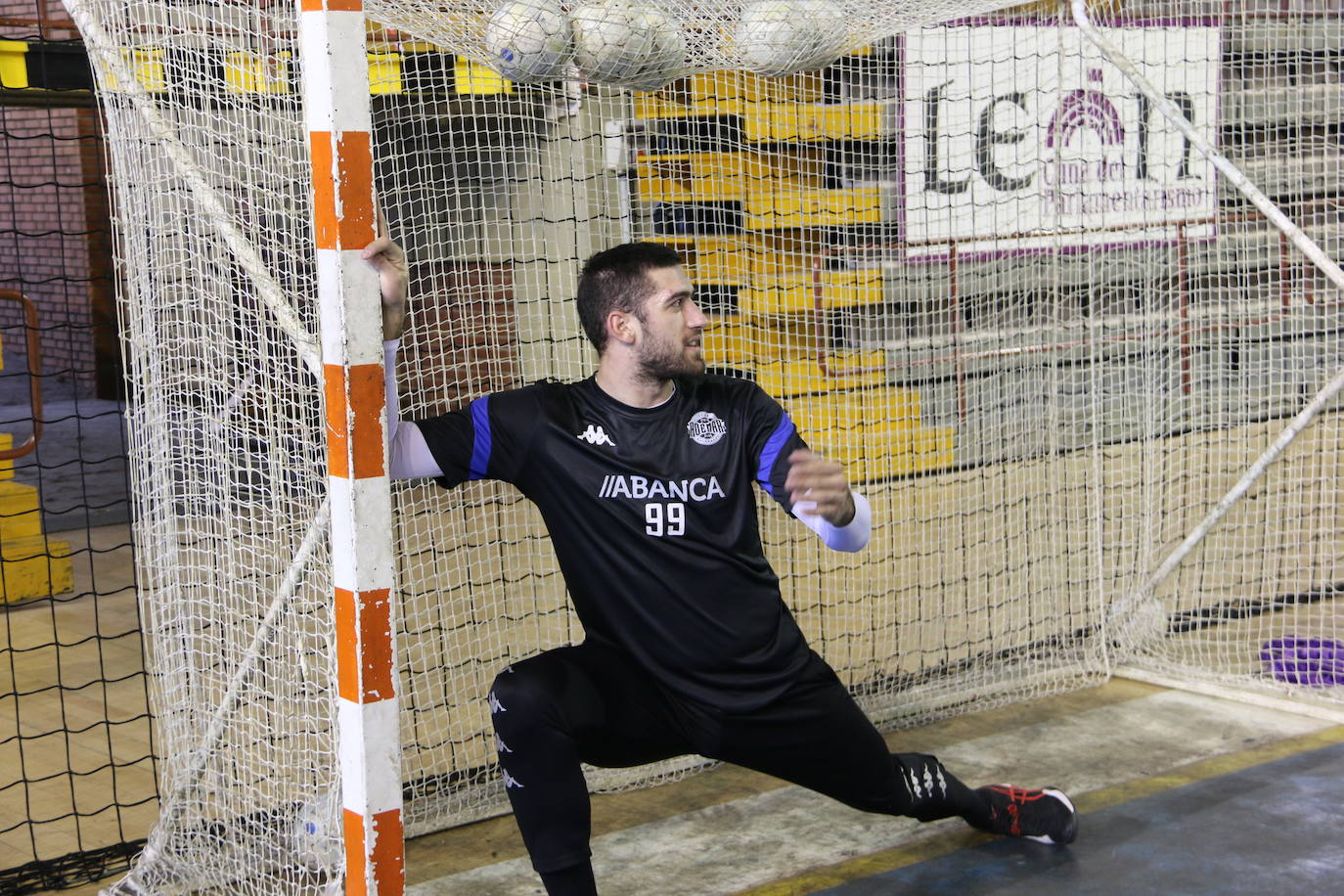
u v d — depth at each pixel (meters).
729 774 3.91
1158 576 5.03
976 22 5.56
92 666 5.04
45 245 12.73
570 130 5.09
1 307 13.37
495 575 5.27
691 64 3.38
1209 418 6.62
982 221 6.73
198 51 2.95
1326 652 4.55
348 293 2.21
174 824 3.21
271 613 3.03
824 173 6.31
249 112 2.96
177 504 3.18
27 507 6.24
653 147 5.57
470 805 3.68
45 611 5.89
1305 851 3.21
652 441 2.65
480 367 5.18
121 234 3.20
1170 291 5.78
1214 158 4.36
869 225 6.54
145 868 3.20
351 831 2.34
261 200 2.97
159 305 3.11
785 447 2.67
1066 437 6.01
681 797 3.74
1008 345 6.28
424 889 3.20
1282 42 6.57
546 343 5.25
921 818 3.06
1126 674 4.67
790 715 2.66
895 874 3.17
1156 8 6.45
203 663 3.20
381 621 2.29
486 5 3.12
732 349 6.21
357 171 2.20
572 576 2.71
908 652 4.80
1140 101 6.36
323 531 2.91
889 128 6.38
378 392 2.25
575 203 5.07
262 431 3.05
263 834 3.10
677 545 2.62
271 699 3.12
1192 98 6.52
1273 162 6.59
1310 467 6.68
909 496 6.33
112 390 12.41
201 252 3.04
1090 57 5.39
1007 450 6.22
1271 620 5.23
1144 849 3.25
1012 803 3.25
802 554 5.82
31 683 4.83
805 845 3.38
